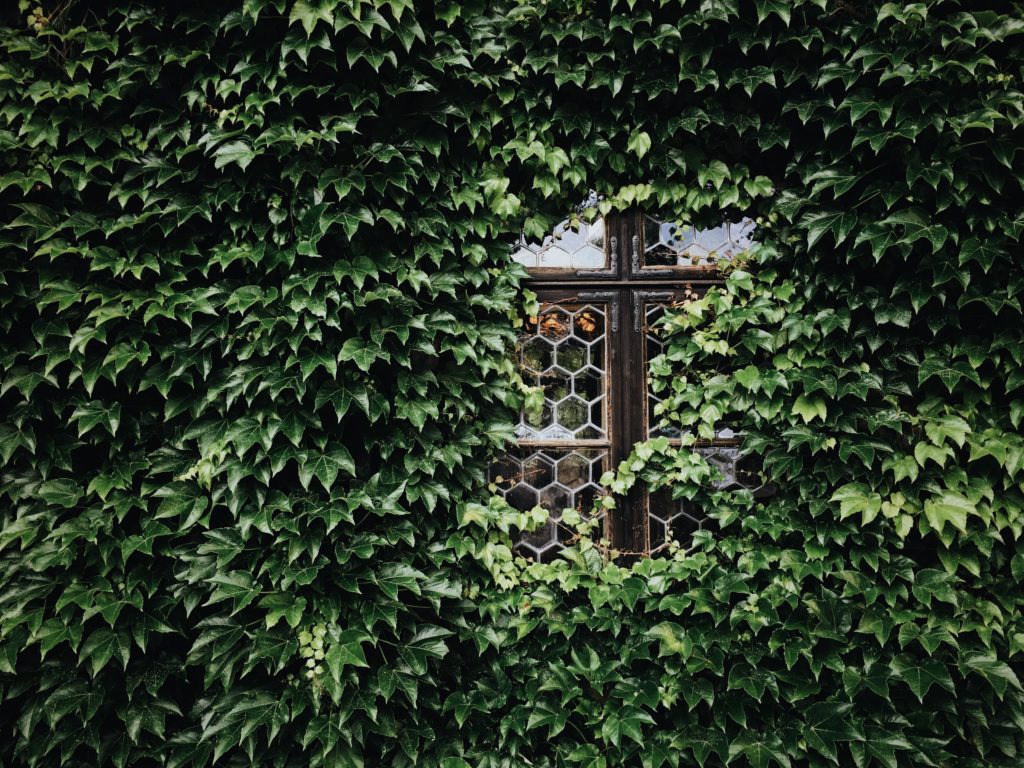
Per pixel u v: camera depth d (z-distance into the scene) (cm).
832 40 242
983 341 241
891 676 232
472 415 260
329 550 229
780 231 257
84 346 218
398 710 232
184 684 235
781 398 249
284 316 221
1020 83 233
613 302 272
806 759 235
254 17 217
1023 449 235
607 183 267
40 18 224
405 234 244
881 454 246
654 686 240
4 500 230
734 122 251
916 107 231
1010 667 239
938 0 225
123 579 225
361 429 237
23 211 229
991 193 237
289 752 220
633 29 246
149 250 231
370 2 220
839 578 244
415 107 243
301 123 227
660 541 270
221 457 222
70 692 218
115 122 234
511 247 271
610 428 270
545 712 238
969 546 241
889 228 234
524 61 250
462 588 251
